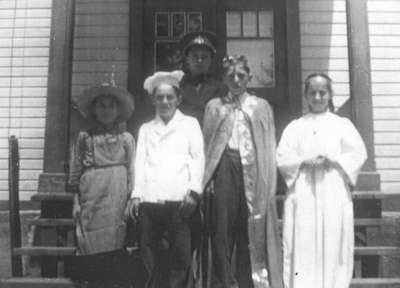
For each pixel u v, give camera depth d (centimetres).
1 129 573
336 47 587
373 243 470
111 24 596
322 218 344
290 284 345
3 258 536
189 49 402
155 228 341
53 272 448
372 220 450
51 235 455
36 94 577
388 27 577
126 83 589
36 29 586
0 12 589
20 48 584
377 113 566
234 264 362
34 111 575
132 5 596
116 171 365
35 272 468
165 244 367
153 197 332
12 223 434
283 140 363
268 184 342
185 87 402
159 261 346
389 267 471
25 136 572
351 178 346
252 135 346
